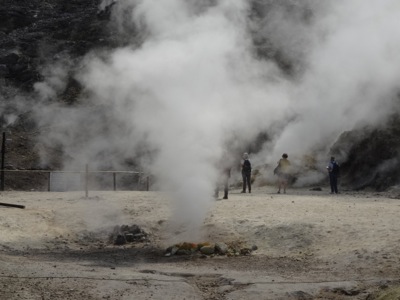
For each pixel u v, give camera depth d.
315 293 8.83
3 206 17.03
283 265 11.05
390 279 9.27
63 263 11.26
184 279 9.76
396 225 12.65
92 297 8.46
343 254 11.29
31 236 14.30
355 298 8.50
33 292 8.57
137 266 11.17
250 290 8.94
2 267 10.17
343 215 14.38
